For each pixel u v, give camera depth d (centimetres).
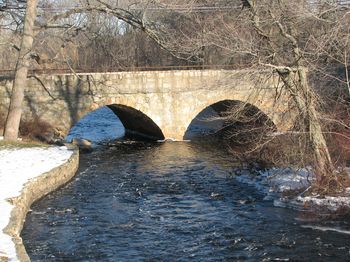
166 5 2362
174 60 3850
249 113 2317
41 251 1165
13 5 2339
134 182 1870
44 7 2431
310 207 1472
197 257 1145
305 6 1462
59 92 2497
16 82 2128
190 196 1670
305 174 1705
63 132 2509
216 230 1325
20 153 1927
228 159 2305
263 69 1497
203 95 2755
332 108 1822
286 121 1756
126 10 2266
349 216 1400
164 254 1162
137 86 2662
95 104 2580
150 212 1491
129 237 1273
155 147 2662
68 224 1362
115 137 3084
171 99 2736
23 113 2439
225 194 1686
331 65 1792
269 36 1512
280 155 1778
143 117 2800
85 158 2362
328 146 1675
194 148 2617
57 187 1720
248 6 1531
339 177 1562
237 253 1167
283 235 1278
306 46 1478
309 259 1128
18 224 1162
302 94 1534
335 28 1359
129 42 3781
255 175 1869
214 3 2400
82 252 1165
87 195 1667
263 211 1482
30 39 2112
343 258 1132
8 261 907
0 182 1501
